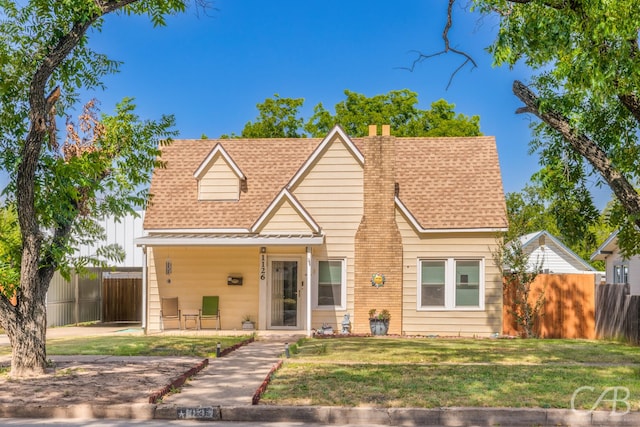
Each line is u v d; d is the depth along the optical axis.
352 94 43.69
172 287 23.25
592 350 16.67
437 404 9.75
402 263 22.61
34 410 9.78
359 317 22.47
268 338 20.80
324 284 22.84
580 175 14.99
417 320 22.45
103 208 14.34
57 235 13.75
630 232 15.08
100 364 13.98
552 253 39.97
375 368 13.19
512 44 12.29
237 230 22.91
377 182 22.84
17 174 13.05
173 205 23.86
